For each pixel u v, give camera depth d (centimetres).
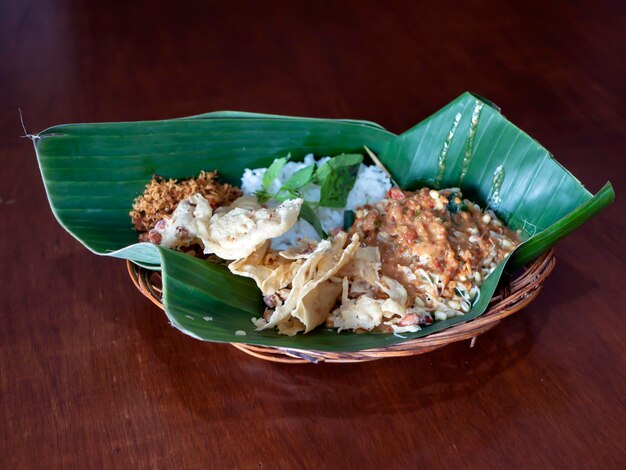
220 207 45
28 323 41
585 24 63
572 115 54
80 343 40
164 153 46
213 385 38
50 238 46
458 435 36
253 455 36
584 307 42
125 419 37
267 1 65
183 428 37
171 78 57
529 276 41
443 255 42
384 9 64
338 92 56
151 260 41
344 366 39
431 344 37
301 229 45
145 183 46
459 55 60
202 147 46
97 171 44
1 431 37
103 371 39
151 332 41
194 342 40
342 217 47
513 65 59
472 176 47
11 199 48
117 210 45
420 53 60
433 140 47
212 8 64
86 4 65
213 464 36
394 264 42
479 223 44
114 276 43
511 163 45
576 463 36
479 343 40
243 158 48
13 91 56
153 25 62
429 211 43
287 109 54
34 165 50
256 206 44
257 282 40
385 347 37
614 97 56
